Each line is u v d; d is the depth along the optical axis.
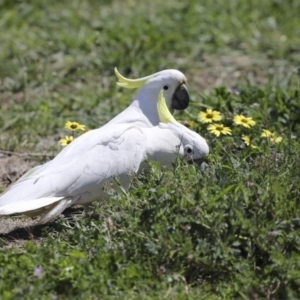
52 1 20.36
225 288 8.61
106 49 17.75
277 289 8.55
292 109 13.64
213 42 18.91
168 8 20.22
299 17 20.28
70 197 10.16
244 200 9.16
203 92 16.28
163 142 10.71
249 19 19.95
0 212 9.71
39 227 10.49
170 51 18.36
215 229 8.83
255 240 8.86
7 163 12.99
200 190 9.17
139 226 9.03
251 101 13.94
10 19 19.22
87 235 9.52
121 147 10.39
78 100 15.62
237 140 11.82
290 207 9.32
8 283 8.35
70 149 10.45
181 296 8.34
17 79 16.70
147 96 11.39
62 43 18.03
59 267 8.62
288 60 18.06
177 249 8.73
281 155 10.84
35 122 14.66
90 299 8.20
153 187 9.80
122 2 20.80
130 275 8.54
